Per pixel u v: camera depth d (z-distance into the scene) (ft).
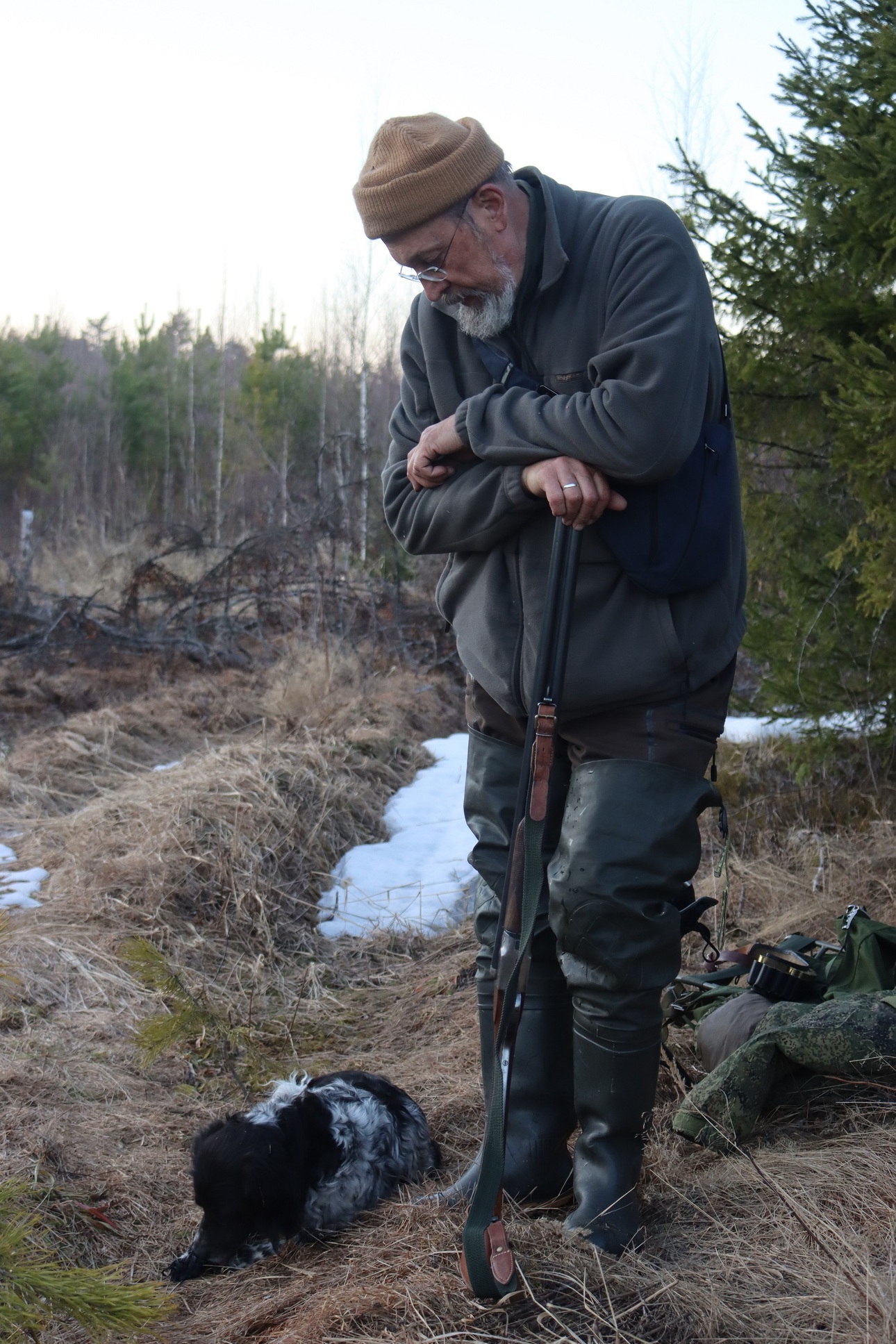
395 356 97.14
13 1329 5.35
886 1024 8.51
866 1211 7.03
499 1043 6.42
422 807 22.30
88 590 47.14
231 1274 8.18
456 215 7.11
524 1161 7.88
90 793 24.31
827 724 18.51
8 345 106.32
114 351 133.28
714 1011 10.07
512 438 7.07
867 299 16.70
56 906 16.81
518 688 7.59
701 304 7.06
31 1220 5.96
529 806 6.63
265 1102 9.05
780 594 19.58
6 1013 13.15
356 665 31.91
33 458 102.68
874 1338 5.66
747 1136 8.46
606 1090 7.14
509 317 7.41
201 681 33.37
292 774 21.17
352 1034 13.73
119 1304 5.27
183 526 44.06
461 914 17.66
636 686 7.10
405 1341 6.12
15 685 32.22
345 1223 8.52
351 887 18.52
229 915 16.94
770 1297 6.25
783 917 14.16
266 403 93.61
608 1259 6.65
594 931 6.95
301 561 39.19
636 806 7.00
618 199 7.45
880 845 15.75
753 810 18.35
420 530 7.88
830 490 18.71
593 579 7.22
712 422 7.54
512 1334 6.06
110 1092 11.48
